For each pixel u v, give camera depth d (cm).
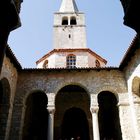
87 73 1695
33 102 2114
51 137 1457
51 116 1535
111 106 2080
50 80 1670
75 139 2011
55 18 2795
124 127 1488
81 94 2088
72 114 2144
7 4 497
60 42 2577
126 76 1631
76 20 2775
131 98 1530
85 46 2547
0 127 1396
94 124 1501
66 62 2341
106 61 2509
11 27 535
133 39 1289
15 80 1614
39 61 2545
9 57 1441
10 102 1483
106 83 1650
